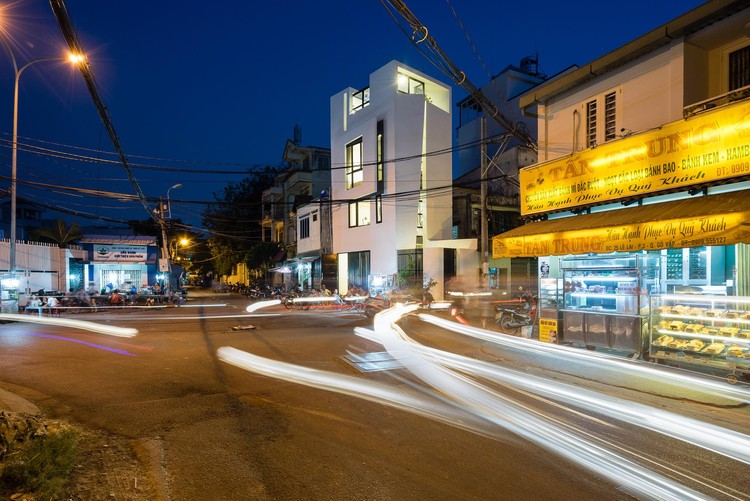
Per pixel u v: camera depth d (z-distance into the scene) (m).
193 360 9.88
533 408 6.46
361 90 29.11
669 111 9.66
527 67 34.22
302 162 41.72
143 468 4.43
